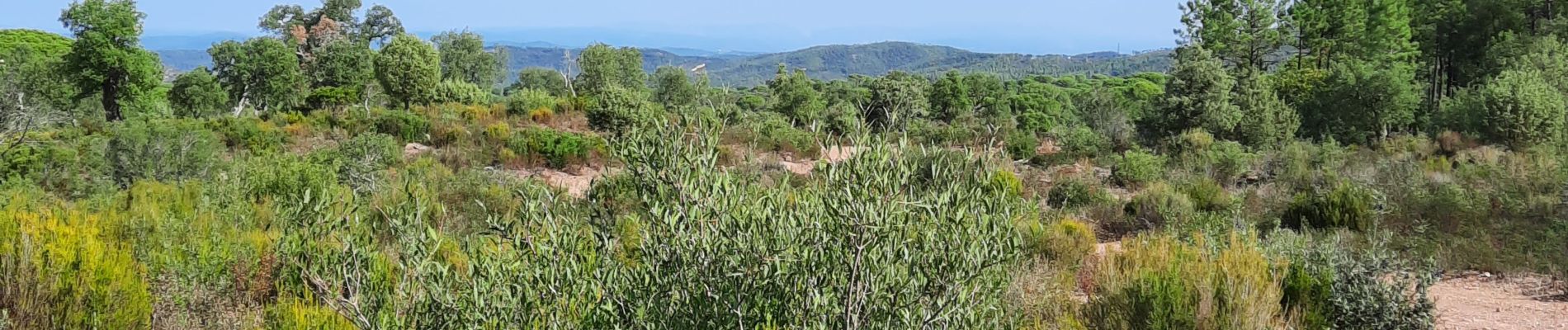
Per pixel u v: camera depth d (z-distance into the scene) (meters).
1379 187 11.30
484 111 26.09
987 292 2.46
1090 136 22.39
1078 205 12.63
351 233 2.69
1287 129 21.94
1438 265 7.65
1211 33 44.06
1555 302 6.41
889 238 2.28
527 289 2.46
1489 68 33.81
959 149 2.58
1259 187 15.80
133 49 34.22
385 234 4.36
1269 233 8.78
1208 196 11.98
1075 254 7.30
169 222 5.60
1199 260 6.05
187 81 37.34
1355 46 40.50
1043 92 52.22
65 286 3.84
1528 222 8.98
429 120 22.03
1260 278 5.12
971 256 2.28
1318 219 9.86
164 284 4.23
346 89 28.91
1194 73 22.89
